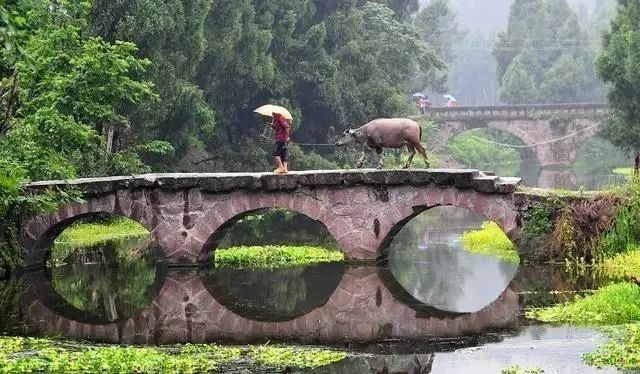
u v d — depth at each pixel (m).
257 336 17.02
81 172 32.09
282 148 25.00
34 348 14.92
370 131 25.34
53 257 27.61
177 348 15.56
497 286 21.88
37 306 20.56
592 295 19.12
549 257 24.05
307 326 17.95
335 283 22.94
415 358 14.75
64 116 25.33
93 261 28.14
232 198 25.22
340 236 25.17
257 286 22.77
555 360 14.07
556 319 17.47
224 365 14.08
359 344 16.06
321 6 59.12
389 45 61.78
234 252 27.91
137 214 25.44
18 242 25.09
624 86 55.00
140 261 28.03
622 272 22.23
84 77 26.30
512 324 17.44
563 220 23.84
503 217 24.25
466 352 15.10
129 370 13.34
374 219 24.98
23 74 24.31
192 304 20.59
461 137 88.38
